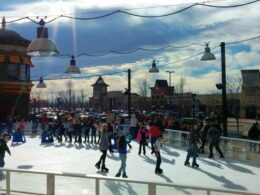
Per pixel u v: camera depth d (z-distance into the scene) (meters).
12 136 32.84
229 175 15.97
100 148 17.08
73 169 17.62
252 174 16.19
